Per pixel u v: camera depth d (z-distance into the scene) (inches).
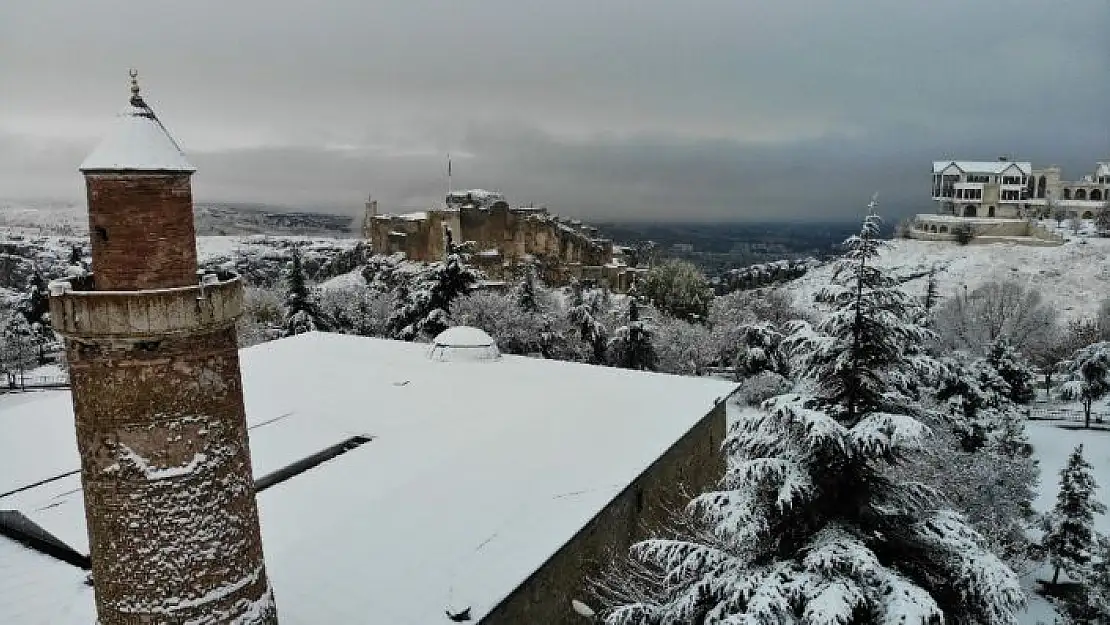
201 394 361.4
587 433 822.5
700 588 461.7
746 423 487.2
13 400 1991.9
